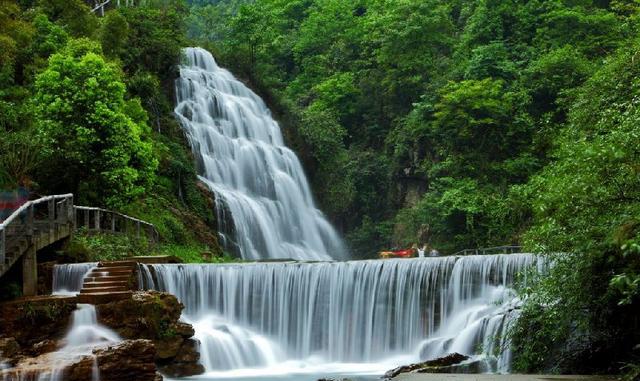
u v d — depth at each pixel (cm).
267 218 4125
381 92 5278
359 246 4781
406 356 2231
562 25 4575
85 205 2708
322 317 2338
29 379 1588
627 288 1232
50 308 1867
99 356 1669
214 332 2147
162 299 1980
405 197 4797
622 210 1209
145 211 3212
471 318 2092
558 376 1431
